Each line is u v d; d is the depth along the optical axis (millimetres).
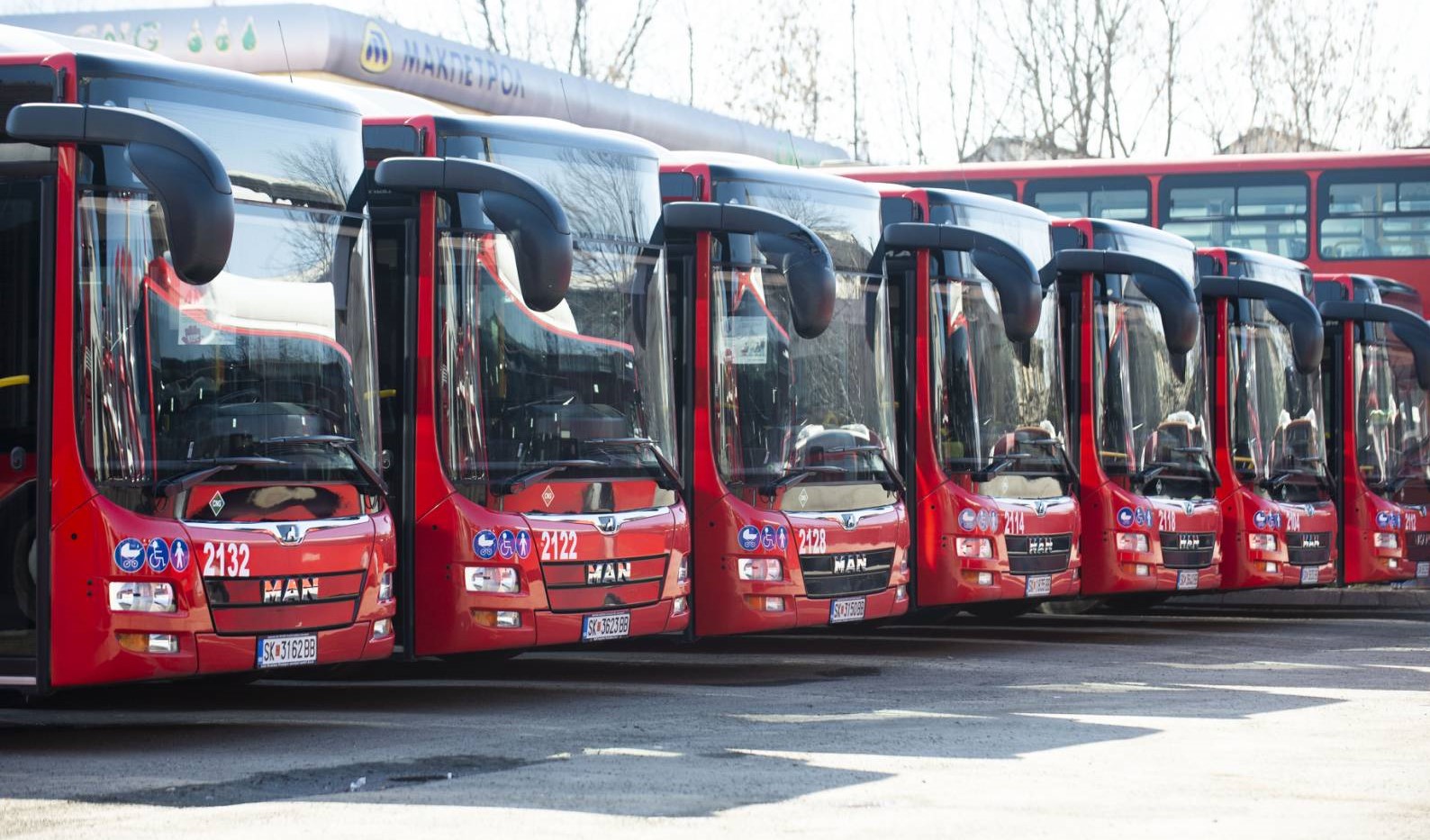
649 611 12758
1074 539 16516
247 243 10695
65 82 10172
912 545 15664
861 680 13828
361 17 19969
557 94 24531
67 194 9906
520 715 11766
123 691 13016
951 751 10250
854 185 14945
